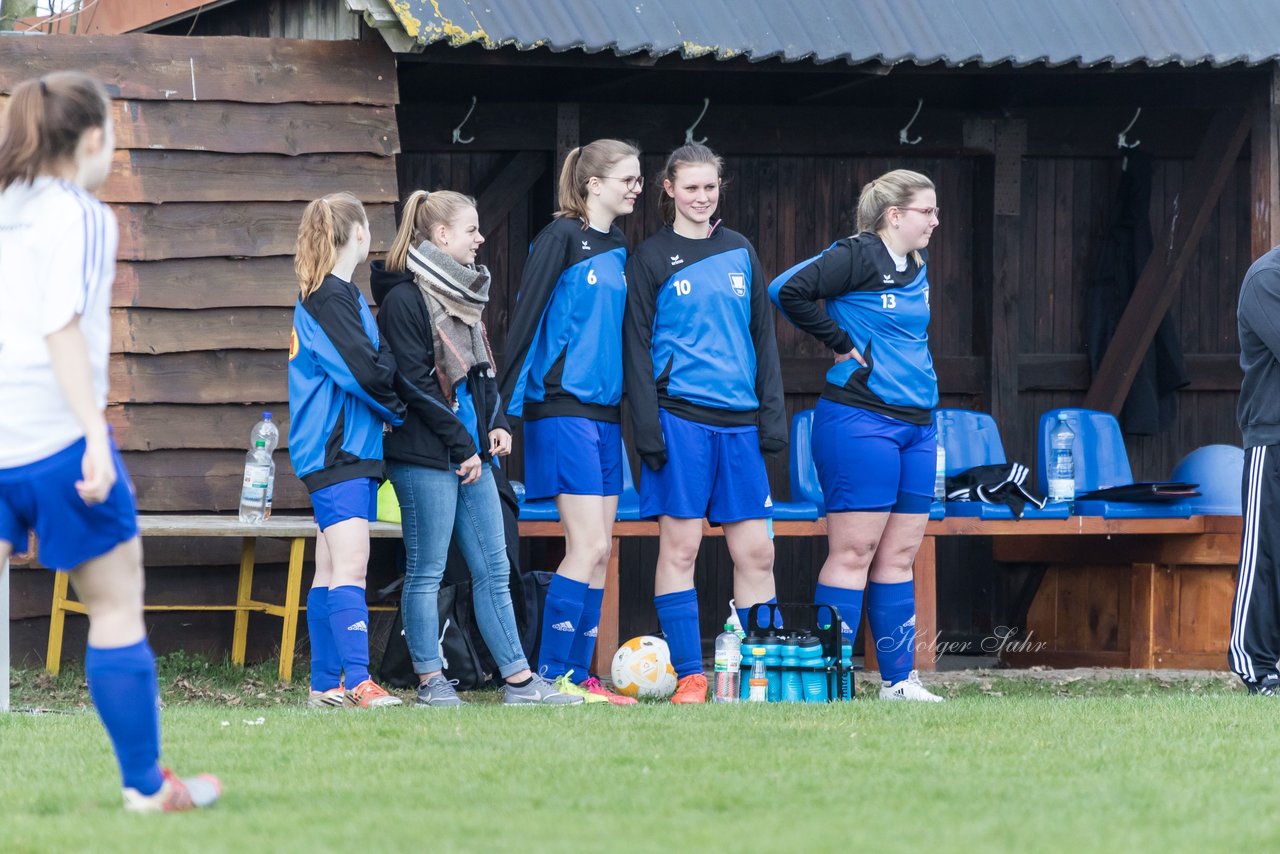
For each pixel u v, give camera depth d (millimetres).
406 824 11852
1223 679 28594
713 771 14453
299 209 26344
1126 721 18375
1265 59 28312
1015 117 34156
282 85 26250
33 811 12562
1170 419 34969
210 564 26422
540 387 22359
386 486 26438
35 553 25281
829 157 34156
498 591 21406
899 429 22828
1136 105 32406
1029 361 34688
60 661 25328
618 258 22422
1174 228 32906
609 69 30766
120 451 25453
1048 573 33406
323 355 19906
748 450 22672
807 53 26641
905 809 12789
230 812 12367
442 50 25688
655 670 23875
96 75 25453
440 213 21000
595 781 13836
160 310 25672
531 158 32156
